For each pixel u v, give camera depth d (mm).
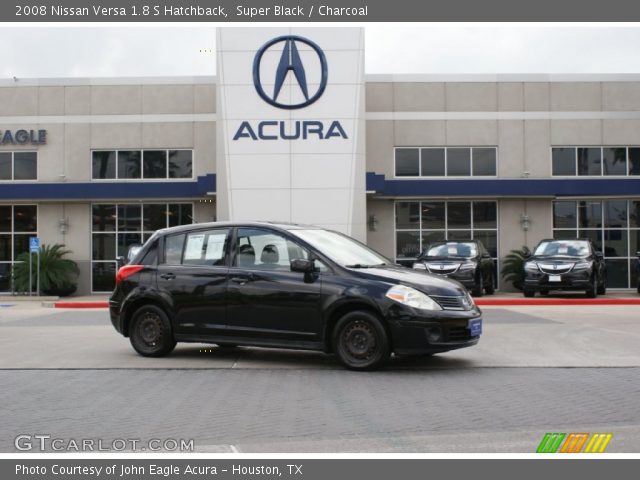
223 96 25641
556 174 28266
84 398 7805
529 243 27719
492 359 10305
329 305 9391
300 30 25703
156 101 28094
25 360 10422
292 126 25562
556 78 28250
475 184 26922
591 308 19703
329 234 10570
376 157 27984
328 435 6262
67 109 28078
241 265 10070
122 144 28047
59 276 26156
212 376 9109
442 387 8312
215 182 26250
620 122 28250
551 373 9188
